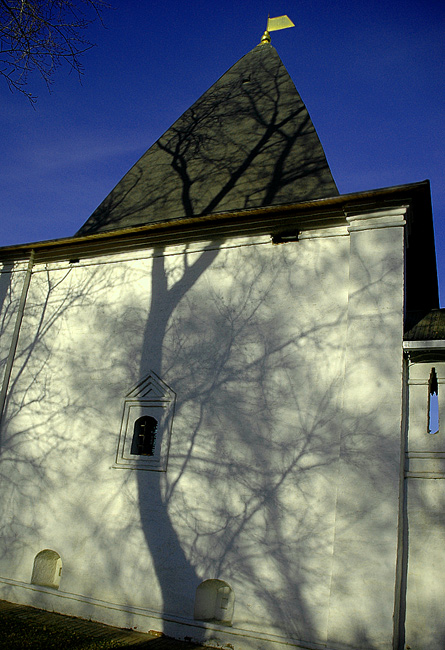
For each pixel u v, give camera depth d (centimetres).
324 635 761
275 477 864
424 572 767
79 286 1173
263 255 998
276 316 948
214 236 1055
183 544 897
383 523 765
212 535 880
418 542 781
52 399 1112
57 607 962
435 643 734
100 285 1150
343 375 867
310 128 1190
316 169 1093
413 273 1180
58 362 1134
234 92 1426
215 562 864
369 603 738
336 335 892
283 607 798
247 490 877
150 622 878
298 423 875
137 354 1056
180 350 1014
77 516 1003
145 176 1350
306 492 835
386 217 907
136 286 1108
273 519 845
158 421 991
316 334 907
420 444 820
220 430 930
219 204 1135
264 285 977
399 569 765
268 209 973
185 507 915
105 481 999
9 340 1191
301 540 816
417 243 1058
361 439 814
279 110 1288
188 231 1071
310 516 822
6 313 1227
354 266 904
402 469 801
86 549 974
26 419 1124
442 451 805
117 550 947
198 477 921
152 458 972
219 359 973
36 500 1054
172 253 1090
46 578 1026
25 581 1015
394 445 793
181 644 829
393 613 722
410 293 1246
